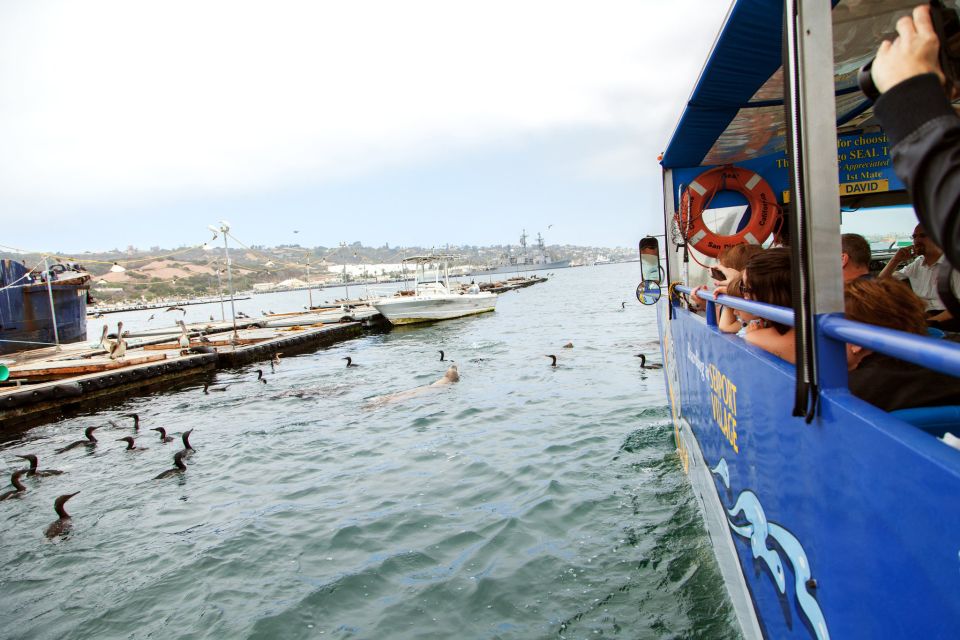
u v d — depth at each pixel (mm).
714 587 4418
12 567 6062
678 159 6273
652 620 4164
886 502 1406
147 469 9250
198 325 35688
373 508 6719
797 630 2186
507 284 78750
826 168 1676
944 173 1068
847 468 1623
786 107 1708
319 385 15812
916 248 4473
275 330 28641
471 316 35469
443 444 9023
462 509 6445
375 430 10312
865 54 3557
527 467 7535
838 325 1621
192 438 11023
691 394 5273
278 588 5125
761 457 2604
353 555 5609
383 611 4621
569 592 4625
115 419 13609
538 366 15555
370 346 24875
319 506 6965
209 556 5875
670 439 8039
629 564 4926
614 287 69438
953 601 1145
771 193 6000
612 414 9773
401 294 40719
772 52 3348
